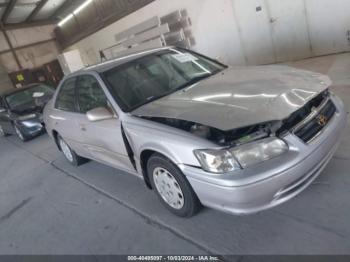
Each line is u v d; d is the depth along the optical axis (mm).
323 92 2445
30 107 7137
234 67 3244
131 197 3170
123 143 2760
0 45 14172
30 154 5992
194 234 2359
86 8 12781
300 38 6887
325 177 2547
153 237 2469
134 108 2709
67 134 3875
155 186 2625
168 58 3285
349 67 5324
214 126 2029
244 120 2016
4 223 3459
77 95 3432
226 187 1945
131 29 10109
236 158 1964
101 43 13047
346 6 5930
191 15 8820
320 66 5980
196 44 9141
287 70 2768
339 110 2441
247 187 1905
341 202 2230
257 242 2111
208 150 2018
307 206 2293
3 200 4125
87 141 3436
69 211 3281
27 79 14734
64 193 3750
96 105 3072
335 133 2275
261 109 2086
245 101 2240
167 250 2283
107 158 3309
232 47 8312
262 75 2695
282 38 7188
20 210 3666
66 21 14672
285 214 2285
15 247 2910
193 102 2465
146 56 3260
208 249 2178
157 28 9062
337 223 2064
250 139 2002
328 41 6473
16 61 14570
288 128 2080
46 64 15445
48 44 15703
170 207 2594
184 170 2152
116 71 3031
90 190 3609
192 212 2420
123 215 2895
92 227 2861
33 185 4336
